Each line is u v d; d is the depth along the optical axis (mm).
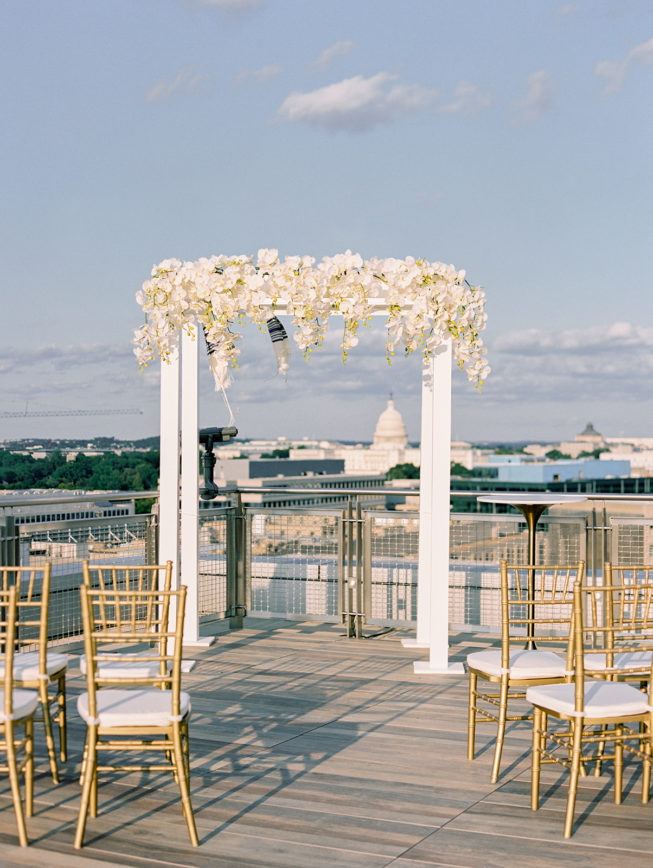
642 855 3459
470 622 7367
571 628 4281
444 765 4465
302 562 7766
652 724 3781
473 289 6078
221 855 3445
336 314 6074
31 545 6352
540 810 3900
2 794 4051
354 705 5535
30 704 3670
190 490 7117
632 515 7059
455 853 3469
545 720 4281
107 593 3582
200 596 7535
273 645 7254
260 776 4289
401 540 7438
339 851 3484
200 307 6223
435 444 6336
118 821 3758
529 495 6922
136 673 4113
